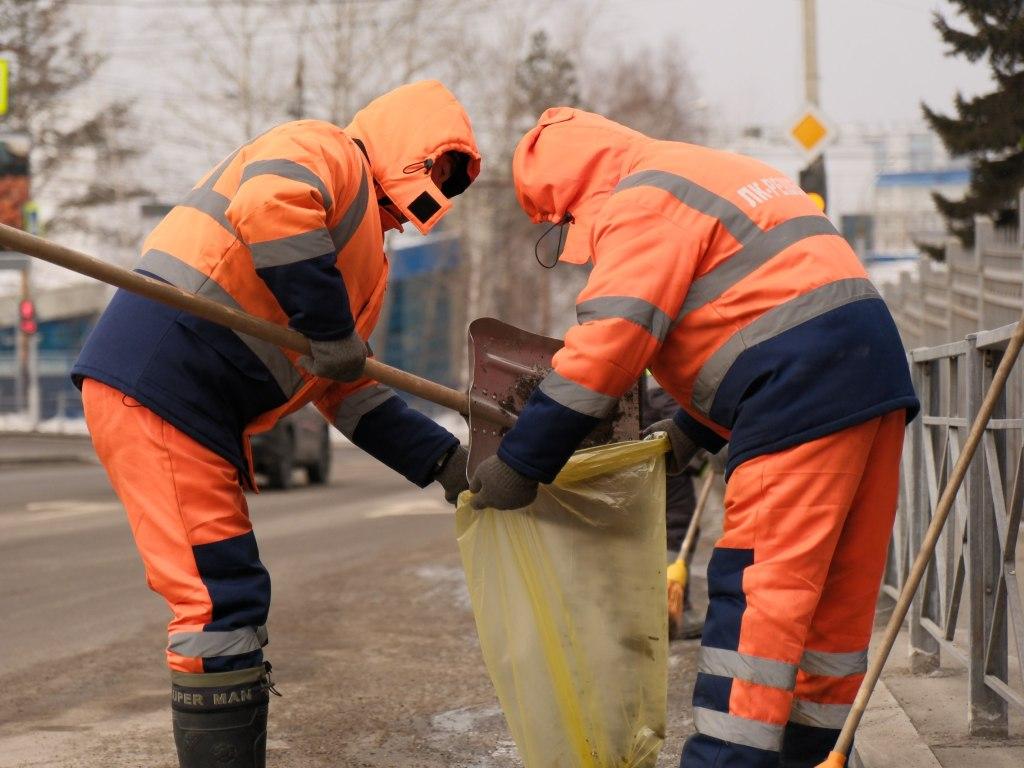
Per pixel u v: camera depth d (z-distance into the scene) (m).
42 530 11.97
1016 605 3.85
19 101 42.50
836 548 3.28
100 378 3.38
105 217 46.00
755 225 3.15
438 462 4.00
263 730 3.44
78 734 4.62
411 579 8.42
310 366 3.38
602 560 3.55
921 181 58.47
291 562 9.51
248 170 3.33
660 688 3.53
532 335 3.72
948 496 3.35
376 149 3.72
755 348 3.10
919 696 4.68
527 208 3.52
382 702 5.02
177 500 3.35
